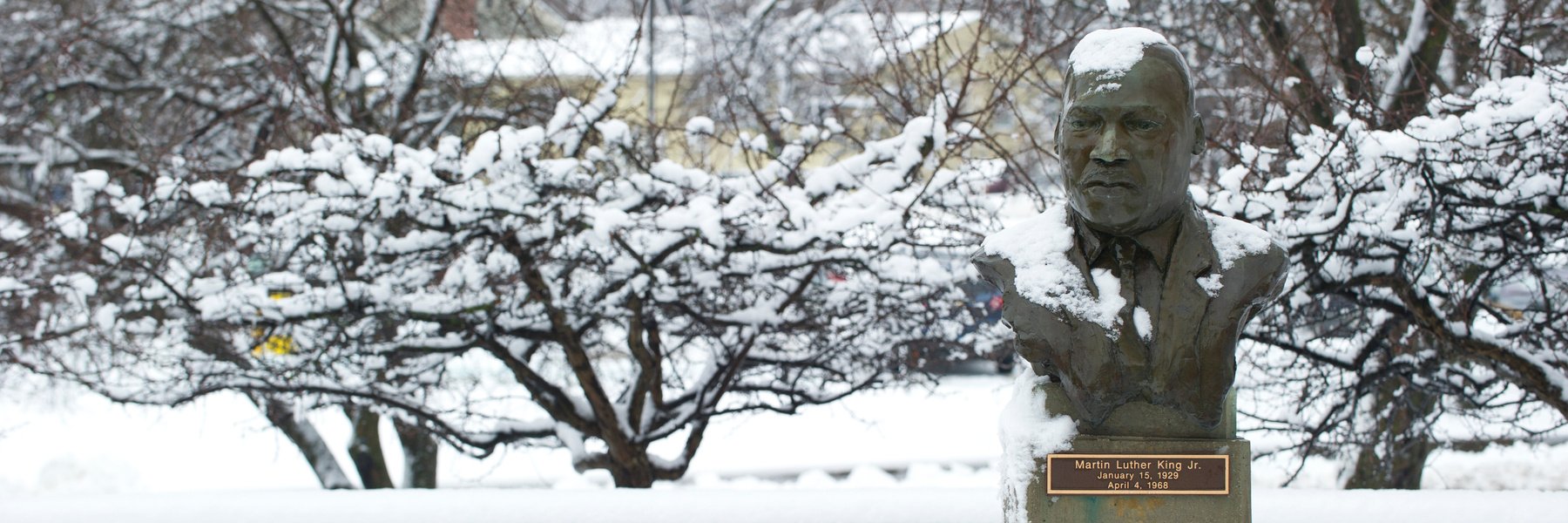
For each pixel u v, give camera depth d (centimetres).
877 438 1644
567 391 1072
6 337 968
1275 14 977
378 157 866
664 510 645
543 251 866
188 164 987
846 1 1611
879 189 845
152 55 1390
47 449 1559
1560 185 737
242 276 926
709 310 938
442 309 878
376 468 1288
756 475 1484
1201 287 442
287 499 652
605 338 1259
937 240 953
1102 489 451
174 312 999
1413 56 932
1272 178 823
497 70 1139
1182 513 450
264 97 1047
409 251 878
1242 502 449
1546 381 789
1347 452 1028
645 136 1138
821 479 1458
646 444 984
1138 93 430
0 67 1176
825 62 1225
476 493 659
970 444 1608
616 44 1452
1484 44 877
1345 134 740
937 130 849
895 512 650
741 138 881
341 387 943
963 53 1095
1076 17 1097
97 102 1261
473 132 1230
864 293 921
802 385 1086
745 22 1605
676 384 1207
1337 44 1046
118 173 1025
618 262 865
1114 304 445
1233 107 923
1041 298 452
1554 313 815
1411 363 861
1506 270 920
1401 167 761
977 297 986
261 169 830
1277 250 448
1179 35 1092
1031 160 1123
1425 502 609
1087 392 445
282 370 934
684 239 855
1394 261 795
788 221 859
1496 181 761
